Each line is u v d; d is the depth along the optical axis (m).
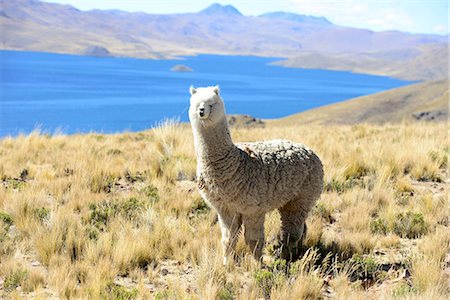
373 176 10.02
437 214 7.88
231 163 6.02
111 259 6.30
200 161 6.18
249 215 6.27
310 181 6.82
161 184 9.68
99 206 8.34
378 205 8.53
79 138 15.32
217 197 6.18
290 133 15.61
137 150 12.98
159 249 6.65
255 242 6.32
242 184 6.07
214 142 6.00
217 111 5.94
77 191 8.98
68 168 10.69
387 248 6.88
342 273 5.85
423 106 134.50
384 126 18.36
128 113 137.12
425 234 7.29
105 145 13.74
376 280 5.89
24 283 5.59
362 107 138.38
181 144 12.76
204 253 6.03
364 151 11.80
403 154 11.23
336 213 8.38
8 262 6.05
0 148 13.07
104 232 7.19
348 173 10.43
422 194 9.00
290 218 6.93
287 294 5.25
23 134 15.43
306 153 6.86
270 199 6.32
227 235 6.29
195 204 8.55
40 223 7.29
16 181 9.81
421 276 5.55
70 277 5.74
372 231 7.44
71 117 120.94
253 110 176.88
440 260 6.21
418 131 15.70
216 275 5.71
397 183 9.58
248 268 6.20
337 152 11.89
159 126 14.30
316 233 7.22
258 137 14.79
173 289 5.44
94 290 5.29
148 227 7.22
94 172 9.98
